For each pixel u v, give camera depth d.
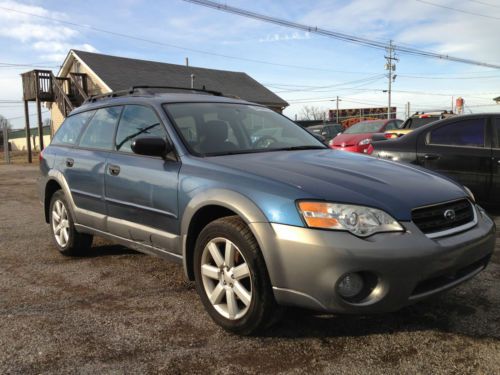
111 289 3.87
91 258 4.80
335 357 2.71
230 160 3.29
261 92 35.28
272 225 2.67
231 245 2.92
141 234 3.69
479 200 6.23
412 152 6.73
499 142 6.05
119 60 28.53
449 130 6.52
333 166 3.21
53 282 4.07
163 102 3.91
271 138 4.08
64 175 4.69
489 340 2.88
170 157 3.49
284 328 3.07
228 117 4.06
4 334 3.04
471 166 6.20
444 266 2.67
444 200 2.90
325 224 2.56
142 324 3.18
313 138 4.47
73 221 4.65
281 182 2.81
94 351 2.82
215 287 3.11
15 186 11.57
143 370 2.61
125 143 4.02
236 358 2.72
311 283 2.56
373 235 2.56
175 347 2.86
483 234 2.97
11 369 2.62
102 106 4.60
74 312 3.40
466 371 2.54
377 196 2.73
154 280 4.08
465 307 3.36
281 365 2.63
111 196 3.99
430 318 3.20
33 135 42.66
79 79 26.14
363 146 11.01
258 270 2.74
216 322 3.09
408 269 2.55
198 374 2.56
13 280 4.14
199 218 3.23
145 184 3.58
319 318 3.21
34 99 22.52
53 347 2.87
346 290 2.58
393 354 2.73
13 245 5.41
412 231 2.63
